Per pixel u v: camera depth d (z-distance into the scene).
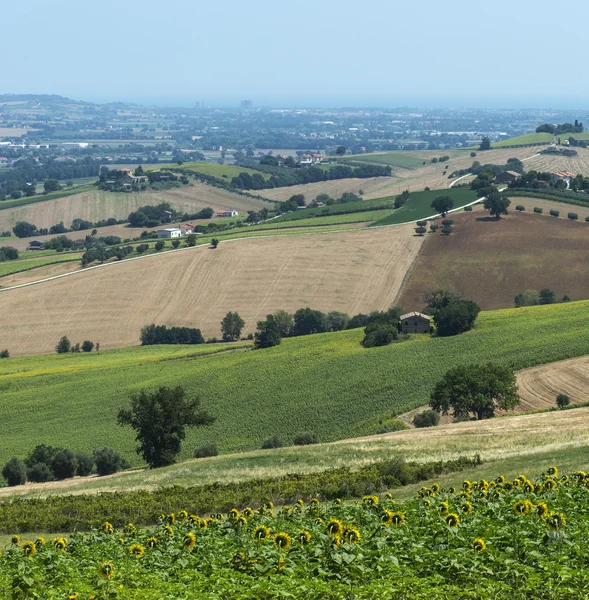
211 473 51.12
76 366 116.31
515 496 23.98
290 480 44.41
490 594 15.64
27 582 18.39
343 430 81.56
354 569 17.39
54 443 85.31
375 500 25.11
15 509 42.66
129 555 21.75
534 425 57.81
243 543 21.06
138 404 69.56
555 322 106.56
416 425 77.06
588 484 26.81
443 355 98.62
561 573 15.85
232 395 95.06
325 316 136.75
